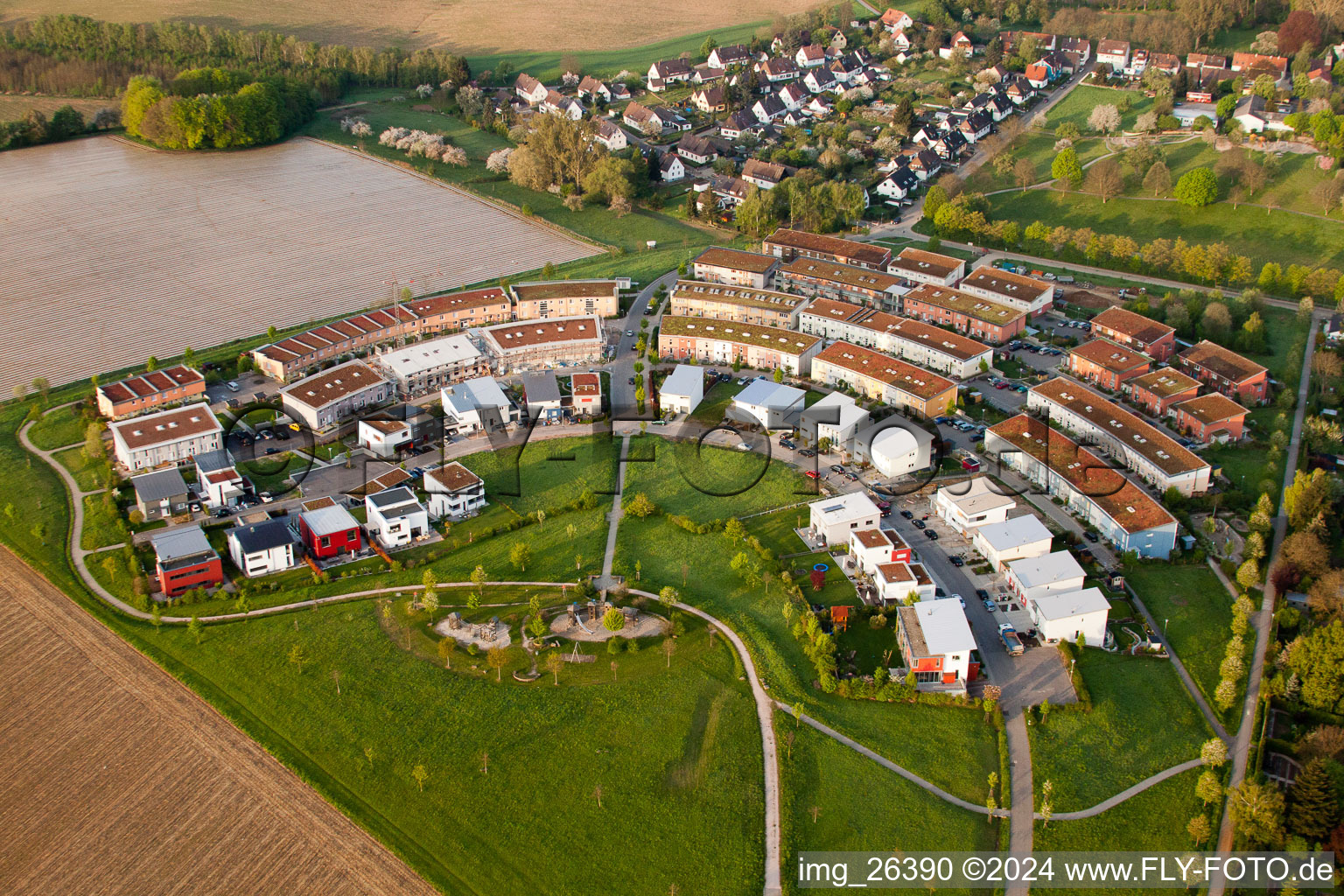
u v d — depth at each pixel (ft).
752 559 651.25
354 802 494.18
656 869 462.60
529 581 638.12
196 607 616.80
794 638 586.45
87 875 463.83
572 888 454.81
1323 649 530.68
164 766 515.09
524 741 523.29
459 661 573.74
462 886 455.63
